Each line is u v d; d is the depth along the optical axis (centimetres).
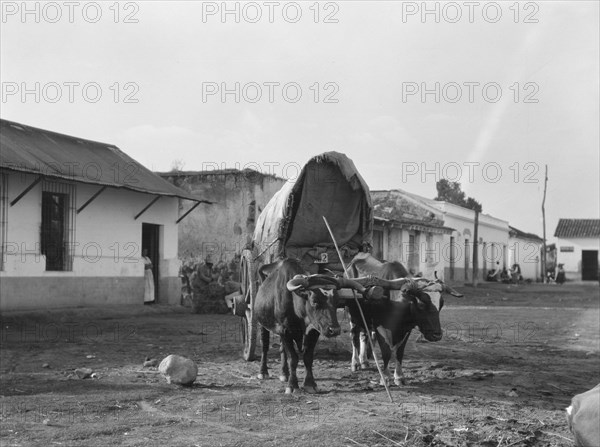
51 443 681
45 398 873
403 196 4384
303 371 1117
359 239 1155
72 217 2048
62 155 2117
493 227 5425
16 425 740
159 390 938
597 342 1605
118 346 1442
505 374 1113
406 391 955
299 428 742
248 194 2848
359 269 1045
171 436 707
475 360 1280
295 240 1128
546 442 704
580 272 6272
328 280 886
